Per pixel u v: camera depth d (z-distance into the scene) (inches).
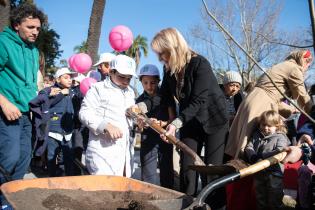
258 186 136.1
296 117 176.1
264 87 140.3
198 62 125.9
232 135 144.6
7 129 125.1
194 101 124.3
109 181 96.7
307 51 136.7
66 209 79.8
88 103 127.7
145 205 78.5
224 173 93.2
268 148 131.2
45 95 167.3
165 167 163.8
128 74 126.5
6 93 126.7
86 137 211.3
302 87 135.6
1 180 123.4
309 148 93.0
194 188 132.2
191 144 134.6
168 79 136.2
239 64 296.7
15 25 129.7
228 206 137.4
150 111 162.6
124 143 128.4
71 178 94.3
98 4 450.0
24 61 129.7
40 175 231.3
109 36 191.0
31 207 76.7
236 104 195.2
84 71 210.2
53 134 206.4
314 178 138.7
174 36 124.3
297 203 154.7
